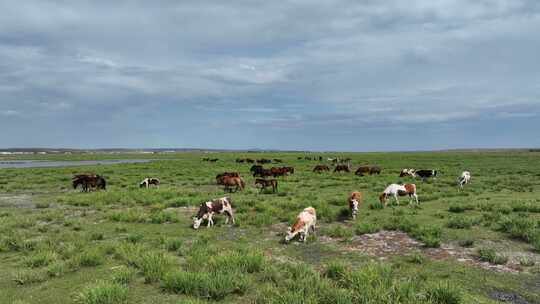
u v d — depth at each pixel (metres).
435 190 24.70
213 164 61.19
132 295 7.75
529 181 29.78
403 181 30.50
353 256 10.88
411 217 15.63
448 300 7.13
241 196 22.75
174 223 15.71
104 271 9.34
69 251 10.73
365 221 15.27
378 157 86.06
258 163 64.62
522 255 10.54
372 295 7.08
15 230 13.78
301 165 57.31
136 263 9.61
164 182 33.03
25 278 8.59
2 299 7.64
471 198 20.67
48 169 49.06
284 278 8.76
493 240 11.98
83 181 27.50
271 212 16.67
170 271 8.57
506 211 15.89
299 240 12.78
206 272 8.40
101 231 14.28
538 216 14.95
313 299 6.97
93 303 7.00
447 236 12.56
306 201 19.12
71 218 16.83
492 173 38.03
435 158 75.50
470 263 9.98
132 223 15.70
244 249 10.74
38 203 20.89
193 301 7.02
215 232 14.15
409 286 7.43
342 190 25.56
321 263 10.23
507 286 8.41
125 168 51.84
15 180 34.69
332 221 15.55
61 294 7.89
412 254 10.84
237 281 8.01
